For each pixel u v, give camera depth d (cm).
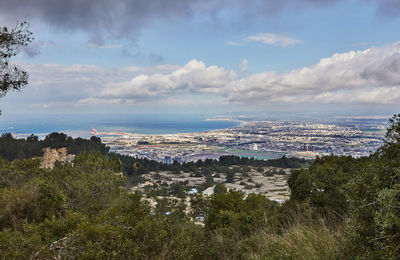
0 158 648
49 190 457
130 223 342
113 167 676
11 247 250
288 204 517
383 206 174
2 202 413
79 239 266
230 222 509
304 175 554
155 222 335
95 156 664
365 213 192
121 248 273
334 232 288
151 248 307
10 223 376
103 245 269
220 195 648
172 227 347
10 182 579
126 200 498
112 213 339
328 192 502
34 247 252
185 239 334
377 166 202
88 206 468
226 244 363
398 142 206
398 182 180
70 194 499
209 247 356
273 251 309
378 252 175
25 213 412
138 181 2750
